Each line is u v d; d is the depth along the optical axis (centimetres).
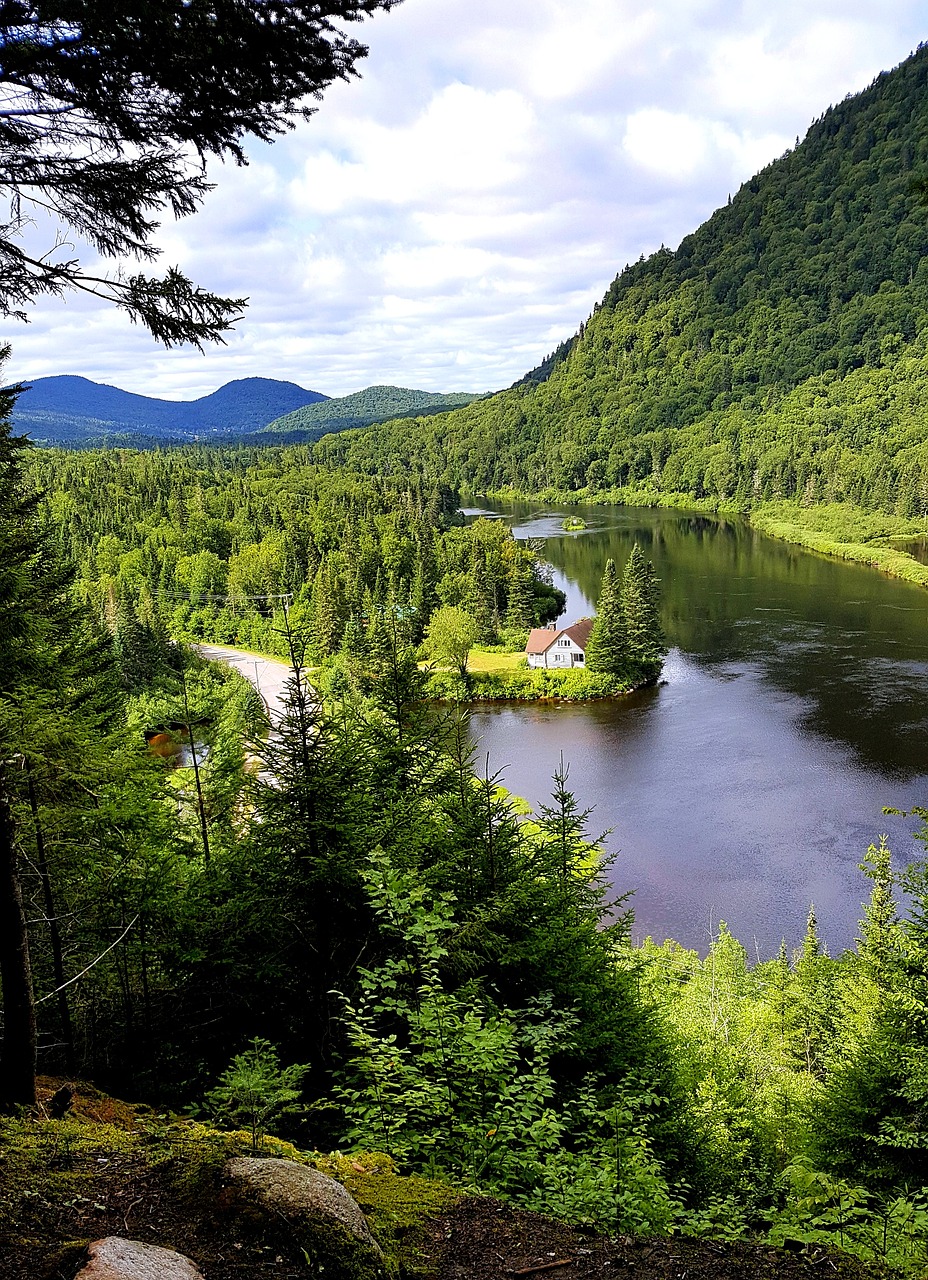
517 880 1325
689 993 2919
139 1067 1012
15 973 706
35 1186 496
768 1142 1625
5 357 763
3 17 482
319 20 541
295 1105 692
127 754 1123
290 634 1179
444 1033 732
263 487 15712
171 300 595
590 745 5741
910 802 4581
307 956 1068
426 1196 593
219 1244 457
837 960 3112
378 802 1327
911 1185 1193
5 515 1073
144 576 10962
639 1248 582
